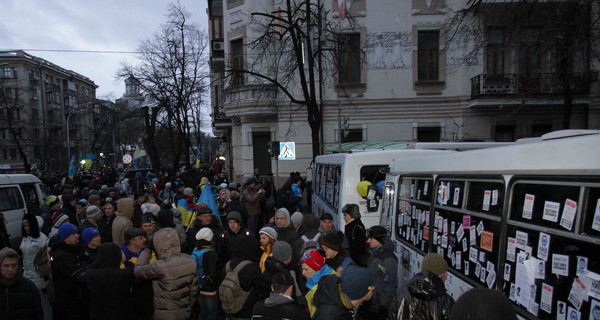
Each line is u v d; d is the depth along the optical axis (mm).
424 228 3916
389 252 3822
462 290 3033
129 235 4828
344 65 17422
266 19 18000
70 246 4461
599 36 9758
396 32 17250
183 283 3836
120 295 3785
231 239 5656
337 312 2629
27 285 3531
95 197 8352
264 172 18844
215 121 23781
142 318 4148
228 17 19344
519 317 2328
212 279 4574
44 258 5793
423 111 17266
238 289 3779
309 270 3605
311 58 13812
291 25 13695
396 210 4828
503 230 2543
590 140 1925
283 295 2902
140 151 25906
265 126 18531
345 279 2545
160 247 3873
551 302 2100
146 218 5852
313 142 14055
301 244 5152
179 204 8625
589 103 15609
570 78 11508
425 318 2582
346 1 17109
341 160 7383
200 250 4629
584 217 1929
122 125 45531
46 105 58219
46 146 41531
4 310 3377
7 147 52562
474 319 1641
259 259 5367
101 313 3762
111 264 3826
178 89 23859
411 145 7676
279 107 17891
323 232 5648
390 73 17328
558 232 2074
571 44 9883
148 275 3822
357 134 17750
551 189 2174
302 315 2846
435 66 17422
